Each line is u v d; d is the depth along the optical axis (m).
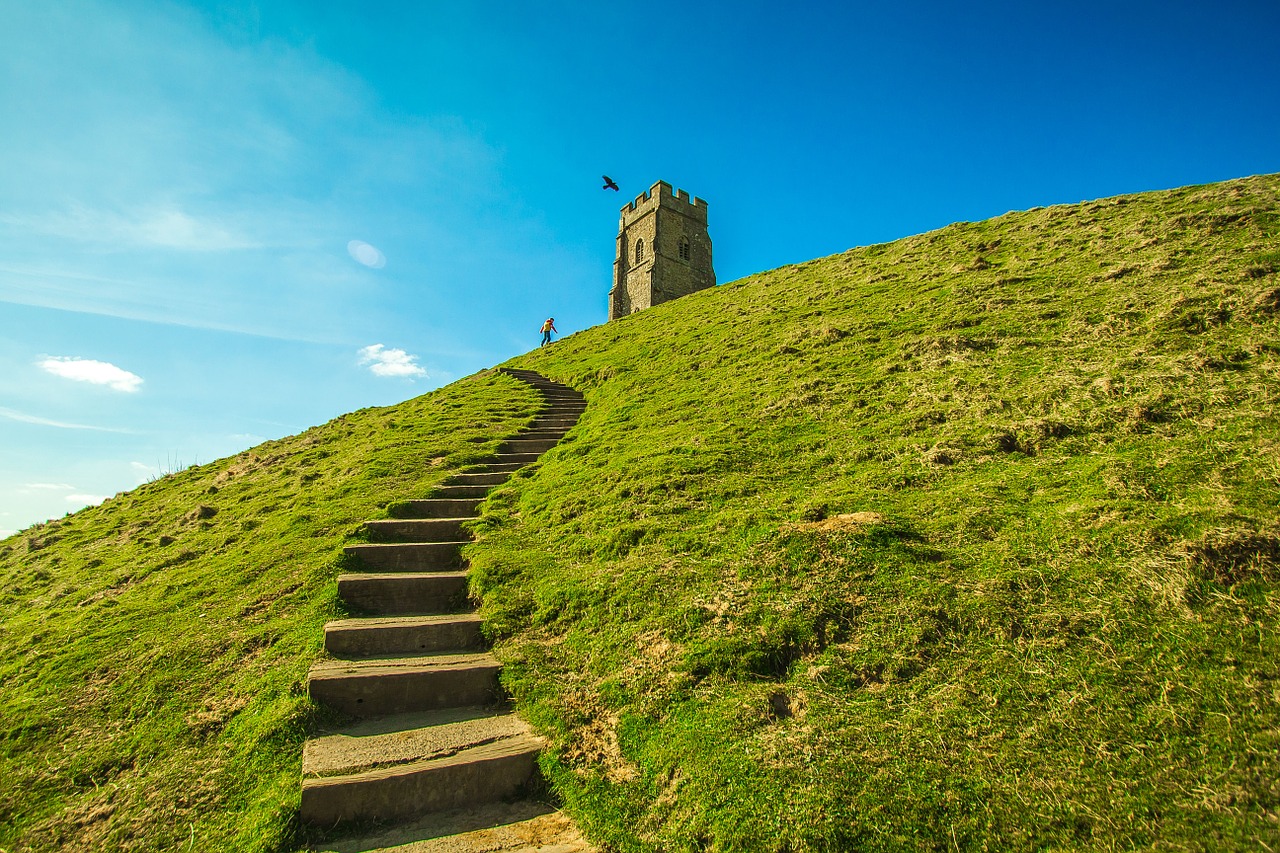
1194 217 15.50
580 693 5.83
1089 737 4.30
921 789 4.17
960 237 23.05
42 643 7.71
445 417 18.80
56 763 5.39
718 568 7.02
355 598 7.62
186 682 6.33
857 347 14.61
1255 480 6.44
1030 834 3.81
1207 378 8.73
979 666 5.09
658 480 9.90
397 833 4.58
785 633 5.79
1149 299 11.81
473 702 6.04
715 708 5.20
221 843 4.50
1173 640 4.89
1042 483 7.59
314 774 4.80
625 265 57.38
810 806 4.18
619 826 4.49
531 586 7.72
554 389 21.80
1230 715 4.21
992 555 6.37
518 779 5.07
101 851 4.52
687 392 15.48
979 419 9.68
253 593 8.09
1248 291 10.60
